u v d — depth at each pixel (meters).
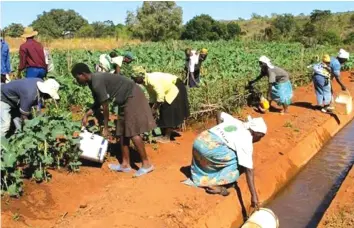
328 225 4.43
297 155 6.69
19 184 4.28
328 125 8.37
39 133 4.50
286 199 5.62
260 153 6.21
